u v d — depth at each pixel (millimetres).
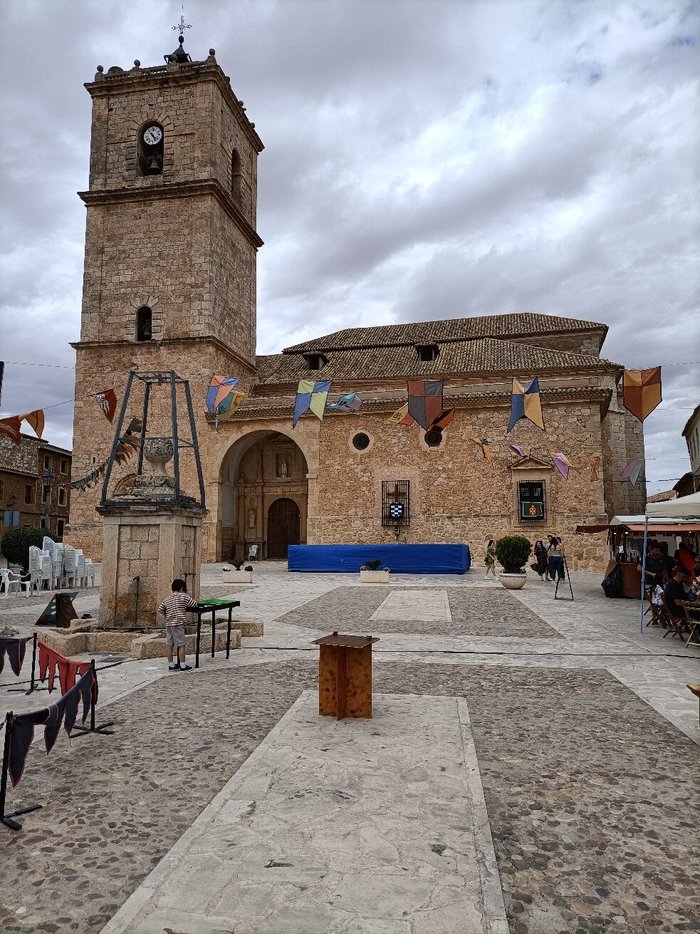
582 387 26453
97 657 9000
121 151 33000
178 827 3900
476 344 34000
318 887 3188
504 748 5285
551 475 26359
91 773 4742
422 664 8445
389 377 31188
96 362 31797
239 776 4578
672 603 10523
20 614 13391
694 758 5070
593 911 3076
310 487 28625
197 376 30703
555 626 11633
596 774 4746
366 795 4270
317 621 12164
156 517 9891
